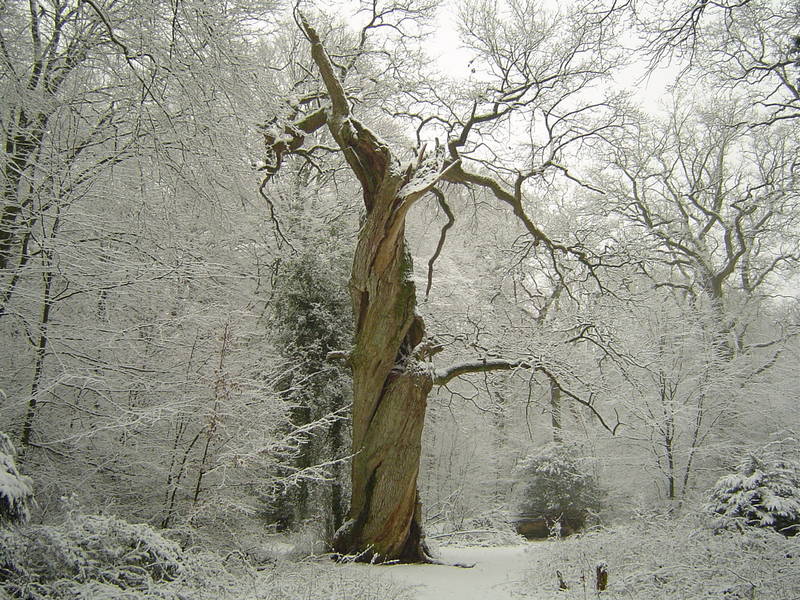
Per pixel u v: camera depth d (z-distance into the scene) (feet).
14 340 25.38
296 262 40.09
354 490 30.50
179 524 25.50
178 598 15.07
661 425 48.96
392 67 46.80
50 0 24.59
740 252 63.82
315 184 48.44
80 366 25.25
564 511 52.37
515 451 66.85
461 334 39.52
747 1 24.32
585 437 57.93
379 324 30.48
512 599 22.18
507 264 48.03
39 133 25.16
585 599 20.16
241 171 29.04
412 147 33.45
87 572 14.76
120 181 27.22
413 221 56.29
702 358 51.44
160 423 27.14
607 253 40.14
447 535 42.93
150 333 28.43
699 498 44.45
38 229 24.62
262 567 24.84
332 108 31.89
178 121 25.45
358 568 25.80
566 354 41.55
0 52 22.94
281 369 36.94
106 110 26.55
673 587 20.12
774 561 19.75
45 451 24.79
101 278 25.38
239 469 27.66
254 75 26.30
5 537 13.30
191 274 28.02
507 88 38.60
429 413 53.11
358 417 30.94
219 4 26.14
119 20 23.40
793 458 29.63
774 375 57.00
